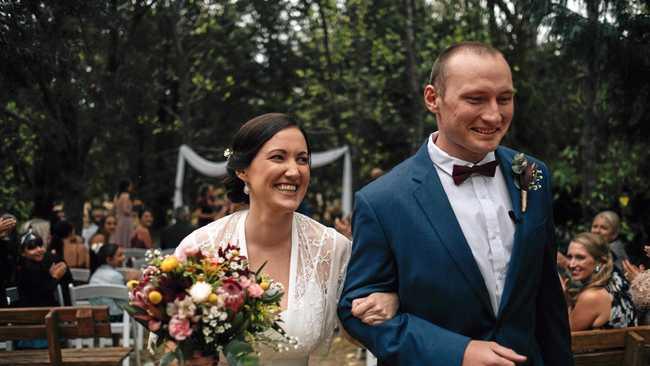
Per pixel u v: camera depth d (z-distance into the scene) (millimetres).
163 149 20469
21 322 4602
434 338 2451
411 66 13305
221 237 3062
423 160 2670
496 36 11664
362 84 16469
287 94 19422
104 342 7441
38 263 6426
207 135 20328
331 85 16547
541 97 12117
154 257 2533
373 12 15930
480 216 2576
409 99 16938
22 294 6316
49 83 9094
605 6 6188
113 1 10008
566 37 6184
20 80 7891
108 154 16656
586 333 3383
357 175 17312
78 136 11773
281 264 3045
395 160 17516
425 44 14461
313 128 18766
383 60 15805
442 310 2525
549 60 11953
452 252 2514
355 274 2656
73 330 4582
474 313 2512
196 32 17906
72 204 12250
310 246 3090
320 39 17156
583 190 8656
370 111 16484
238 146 2904
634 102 6199
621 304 4355
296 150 2854
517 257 2537
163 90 17750
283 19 17984
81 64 11195
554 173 9875
